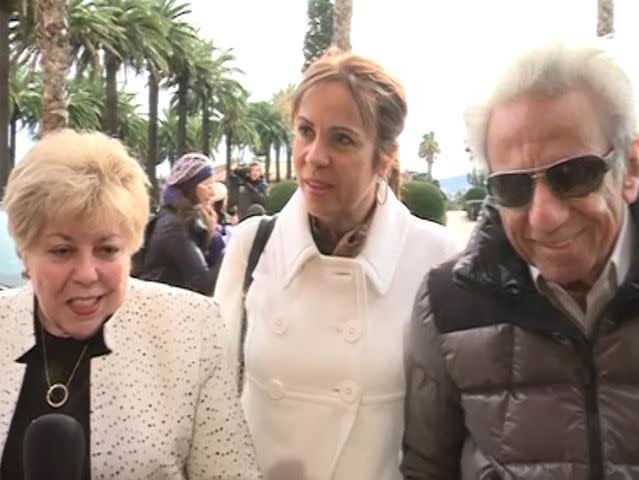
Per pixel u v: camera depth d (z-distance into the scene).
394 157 2.24
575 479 1.63
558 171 1.57
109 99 39.72
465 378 1.79
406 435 2.03
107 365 1.82
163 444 1.81
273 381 2.26
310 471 2.22
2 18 27.83
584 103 1.57
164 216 5.33
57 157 1.68
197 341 1.91
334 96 2.11
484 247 1.76
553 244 1.60
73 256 1.70
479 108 1.69
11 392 1.79
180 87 52.38
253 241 2.40
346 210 2.19
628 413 1.62
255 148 76.06
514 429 1.71
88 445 1.76
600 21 14.01
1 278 5.17
